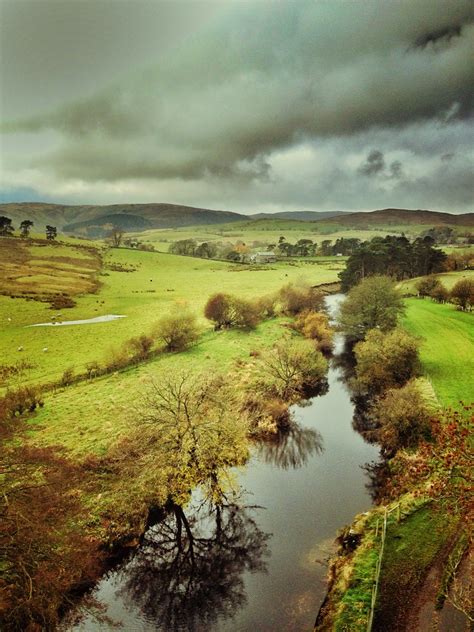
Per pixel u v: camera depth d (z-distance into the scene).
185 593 22.94
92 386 48.03
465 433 15.76
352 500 30.09
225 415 30.16
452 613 18.03
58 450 33.22
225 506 30.08
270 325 79.44
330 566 23.27
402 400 35.09
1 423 23.33
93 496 28.42
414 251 142.00
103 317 85.25
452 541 22.45
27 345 64.06
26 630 17.95
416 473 16.88
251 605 21.72
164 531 27.98
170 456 28.22
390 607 18.88
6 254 144.62
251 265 186.75
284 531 27.11
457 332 66.94
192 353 61.56
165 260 188.38
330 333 75.56
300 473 34.16
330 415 45.75
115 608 22.27
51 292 104.19
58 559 20.00
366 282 73.31
